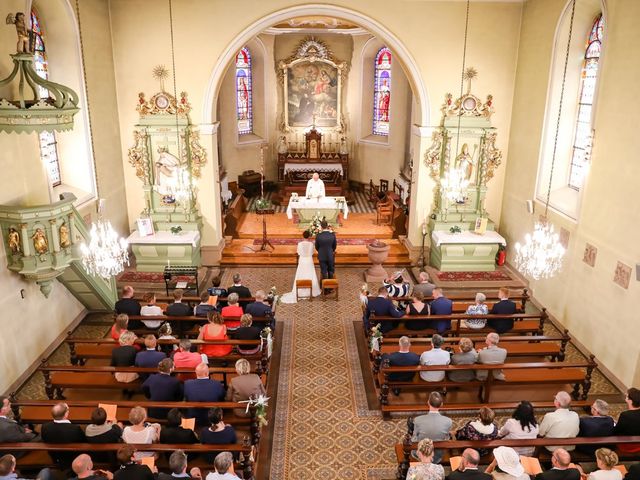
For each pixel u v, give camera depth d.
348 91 25.39
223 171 23.25
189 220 16.47
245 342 10.09
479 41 15.79
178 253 16.09
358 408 10.06
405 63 15.91
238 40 15.50
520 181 15.82
